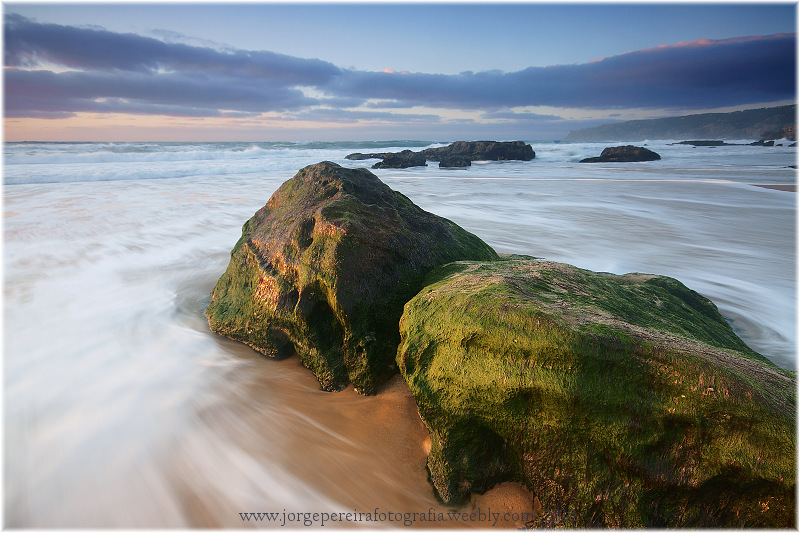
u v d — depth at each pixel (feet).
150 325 18.84
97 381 14.73
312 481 11.05
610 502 8.81
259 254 17.21
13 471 10.99
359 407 13.33
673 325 11.73
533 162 139.85
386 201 18.70
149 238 32.89
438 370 10.49
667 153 164.25
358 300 13.57
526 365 9.45
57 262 27.17
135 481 10.94
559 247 31.99
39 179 64.18
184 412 13.25
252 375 15.19
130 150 125.29
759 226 38.81
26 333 17.95
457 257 17.16
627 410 8.70
